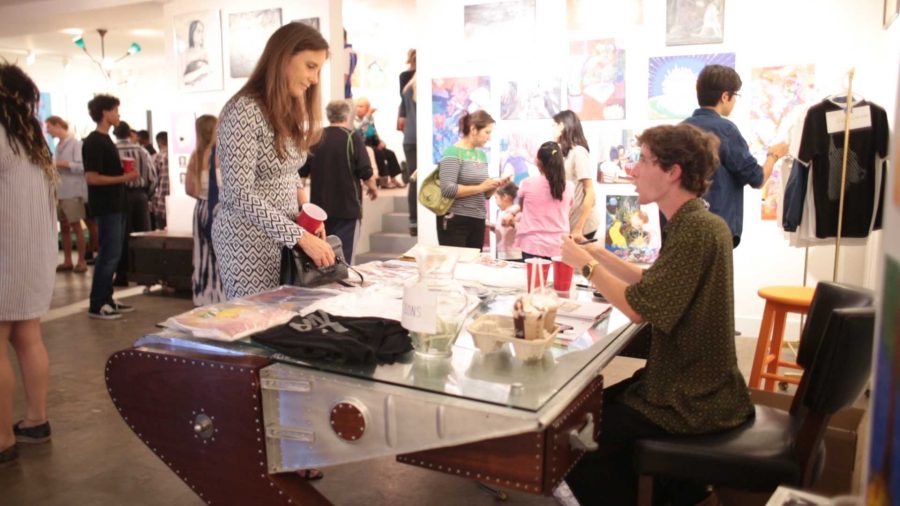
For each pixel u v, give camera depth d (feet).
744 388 5.91
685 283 5.35
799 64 14.26
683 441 5.54
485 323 5.28
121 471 8.97
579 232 14.46
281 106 7.34
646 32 15.16
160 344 5.49
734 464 5.33
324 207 14.62
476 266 8.50
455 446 4.44
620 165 15.72
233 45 20.12
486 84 16.66
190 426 5.25
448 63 16.96
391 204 24.09
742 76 14.62
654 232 15.66
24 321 9.51
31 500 8.20
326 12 18.66
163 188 25.95
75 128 40.60
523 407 4.12
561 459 4.33
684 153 5.51
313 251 7.14
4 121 8.45
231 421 5.06
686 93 15.03
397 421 4.41
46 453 9.47
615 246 16.01
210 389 5.08
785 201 12.78
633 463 5.60
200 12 20.43
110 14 23.29
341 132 14.49
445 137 17.28
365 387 4.49
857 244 12.46
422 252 5.28
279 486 5.00
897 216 1.68
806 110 12.32
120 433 10.16
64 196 23.93
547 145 12.71
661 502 6.59
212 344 5.32
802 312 10.25
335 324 5.35
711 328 5.56
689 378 5.70
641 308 5.39
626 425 5.76
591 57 15.65
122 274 21.24
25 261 8.78
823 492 7.02
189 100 21.12
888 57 12.48
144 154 24.25
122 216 17.34
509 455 4.25
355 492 8.41
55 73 39.34
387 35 31.73
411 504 8.11
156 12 22.90
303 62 7.35
